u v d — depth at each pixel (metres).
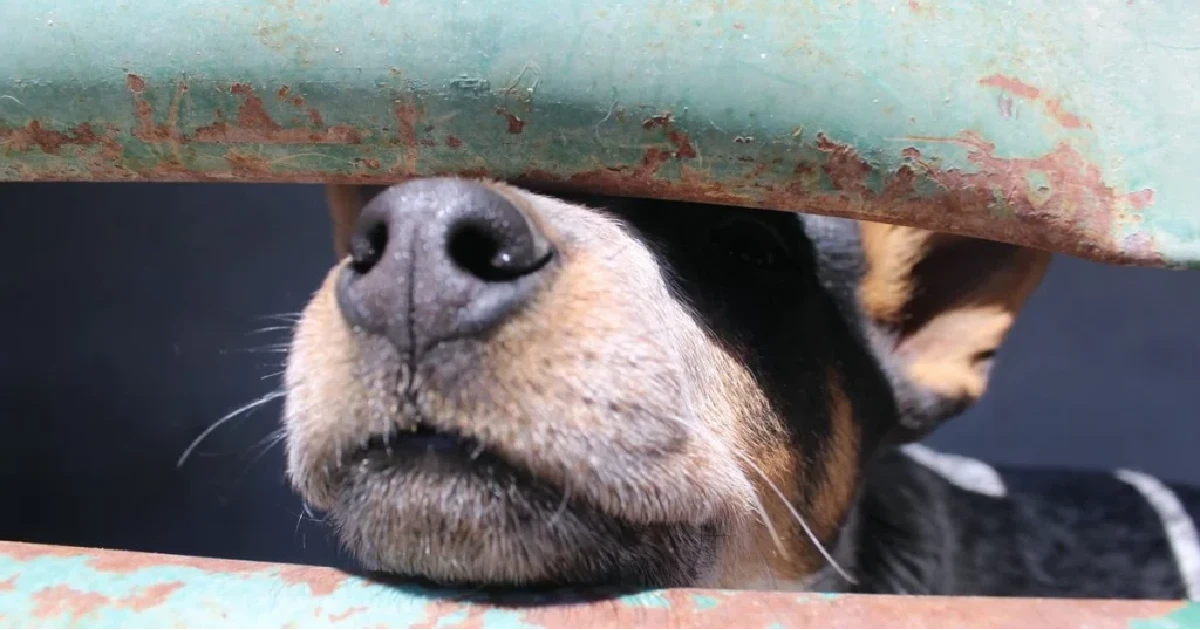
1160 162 1.16
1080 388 5.93
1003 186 1.16
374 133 1.20
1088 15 1.19
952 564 2.91
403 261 1.25
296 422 1.39
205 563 1.22
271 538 4.35
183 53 1.17
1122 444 5.58
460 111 1.18
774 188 1.20
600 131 1.18
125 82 1.19
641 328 1.39
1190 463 5.42
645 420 1.38
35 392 5.03
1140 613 1.11
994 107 1.15
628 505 1.38
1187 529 3.22
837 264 2.17
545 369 1.29
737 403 1.76
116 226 6.06
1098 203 1.16
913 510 2.84
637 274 1.44
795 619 1.12
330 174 1.26
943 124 1.15
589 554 1.39
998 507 3.18
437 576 1.34
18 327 5.36
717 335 1.75
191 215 6.20
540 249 1.31
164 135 1.22
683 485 1.45
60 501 4.48
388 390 1.28
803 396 2.02
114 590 1.16
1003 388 5.98
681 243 1.74
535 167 1.23
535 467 1.31
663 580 1.49
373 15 1.15
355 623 1.15
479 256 1.28
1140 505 3.27
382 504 1.33
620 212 1.62
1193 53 1.18
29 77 1.20
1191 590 3.05
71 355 5.25
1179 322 6.38
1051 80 1.16
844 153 1.16
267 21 1.15
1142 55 1.18
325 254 5.98
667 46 1.14
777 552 1.95
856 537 2.54
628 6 1.14
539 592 1.26
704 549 1.58
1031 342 6.29
